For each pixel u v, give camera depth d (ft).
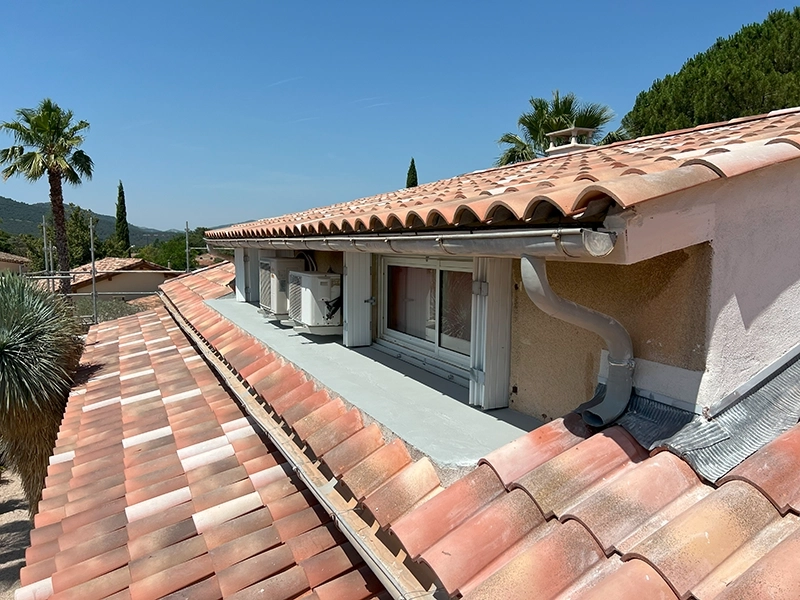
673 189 6.06
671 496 6.37
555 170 13.89
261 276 24.47
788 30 67.46
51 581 11.54
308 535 11.03
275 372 15.69
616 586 5.11
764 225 7.45
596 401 8.43
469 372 12.27
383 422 10.35
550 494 6.81
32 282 34.94
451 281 13.82
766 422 7.22
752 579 4.66
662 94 71.00
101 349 35.09
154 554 11.41
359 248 12.07
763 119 15.06
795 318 8.07
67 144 76.38
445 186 20.22
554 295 7.05
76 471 16.47
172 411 19.97
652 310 7.71
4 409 28.73
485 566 6.26
